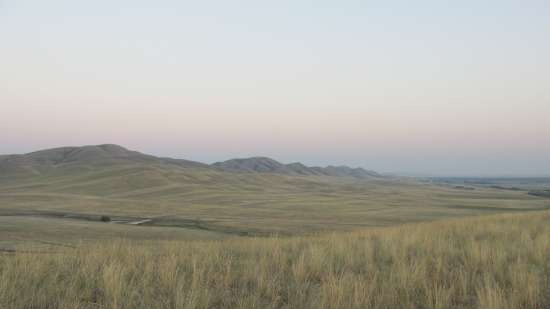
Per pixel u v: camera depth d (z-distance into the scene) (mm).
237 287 7777
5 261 9008
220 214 73000
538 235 13695
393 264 9242
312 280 8430
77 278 7562
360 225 54031
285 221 58875
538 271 8602
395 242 12492
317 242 13539
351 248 11430
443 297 6676
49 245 19875
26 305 6348
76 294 6809
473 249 10391
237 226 51375
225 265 9219
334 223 56500
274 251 10805
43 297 6496
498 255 9773
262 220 60844
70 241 27016
